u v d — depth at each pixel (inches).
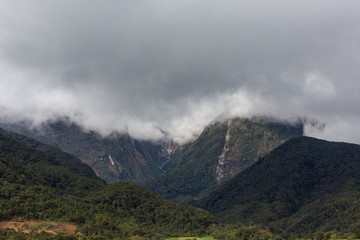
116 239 7377.0
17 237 6407.5
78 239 6835.6
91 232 7544.3
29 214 7554.1
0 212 7332.7
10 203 7780.5
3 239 6343.5
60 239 6525.6
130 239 7603.4
